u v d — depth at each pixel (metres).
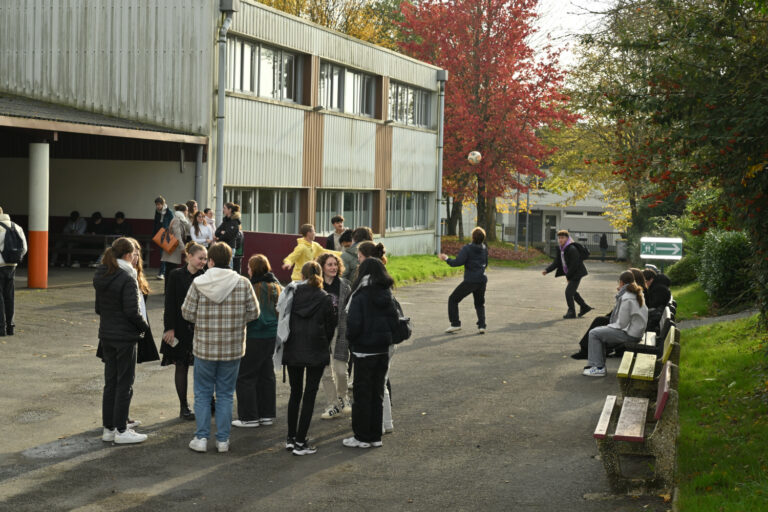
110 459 7.46
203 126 21.84
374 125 31.12
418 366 12.07
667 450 6.70
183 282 8.66
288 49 25.23
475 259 15.17
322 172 27.50
